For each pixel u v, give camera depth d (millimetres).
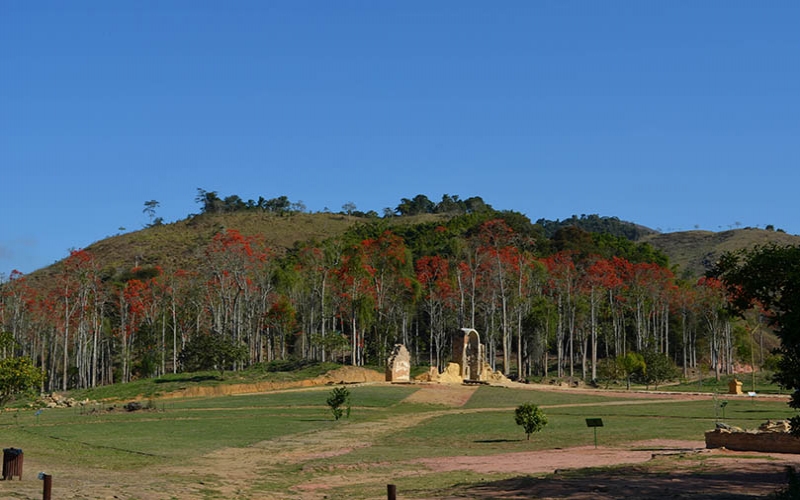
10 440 60094
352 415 78000
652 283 157875
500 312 155125
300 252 183375
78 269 146375
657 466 42875
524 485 37719
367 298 133125
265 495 38188
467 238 193125
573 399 95312
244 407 84750
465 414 79875
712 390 117938
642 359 125062
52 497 34281
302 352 150625
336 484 41938
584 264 176000
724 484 36250
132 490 37344
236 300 138625
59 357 164625
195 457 52281
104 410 83875
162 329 142000
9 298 148125
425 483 40875
